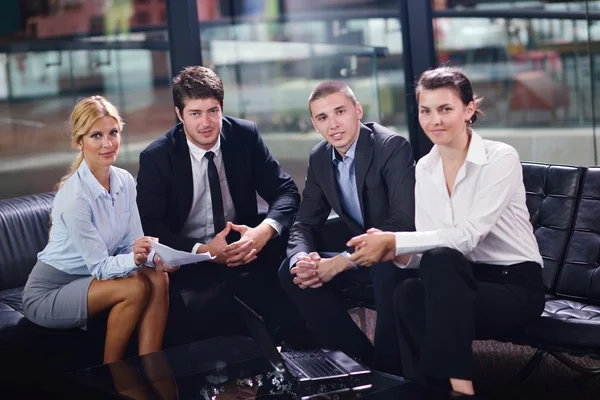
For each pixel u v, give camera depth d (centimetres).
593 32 461
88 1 518
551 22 465
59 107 526
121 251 318
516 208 268
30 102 521
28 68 520
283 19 515
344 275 316
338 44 495
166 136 345
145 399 226
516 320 258
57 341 305
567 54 467
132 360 260
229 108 517
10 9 515
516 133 483
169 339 320
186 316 320
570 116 475
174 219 344
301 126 535
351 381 229
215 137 335
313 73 518
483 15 461
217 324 327
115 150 307
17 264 350
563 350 259
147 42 523
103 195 308
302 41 514
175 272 342
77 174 306
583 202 301
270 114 530
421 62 435
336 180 317
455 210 269
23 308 309
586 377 305
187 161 339
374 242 263
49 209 364
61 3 518
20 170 525
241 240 328
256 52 519
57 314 301
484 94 472
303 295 300
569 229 302
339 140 304
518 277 263
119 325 295
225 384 234
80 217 300
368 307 317
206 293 325
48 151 527
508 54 465
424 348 238
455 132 263
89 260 300
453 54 461
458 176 266
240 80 518
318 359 246
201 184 343
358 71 487
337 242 342
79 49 522
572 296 297
